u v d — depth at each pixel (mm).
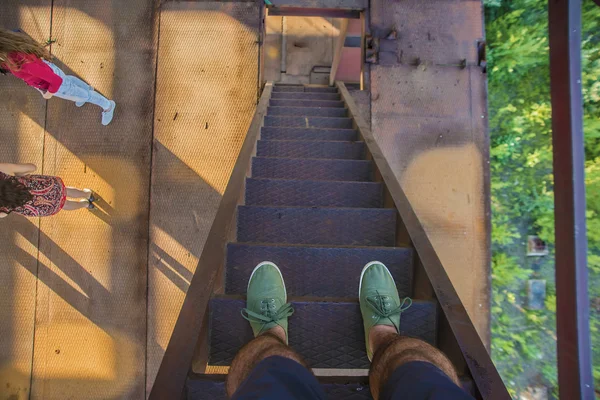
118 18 3719
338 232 2115
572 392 1182
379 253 1847
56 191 2688
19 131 3482
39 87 2756
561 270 1255
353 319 1627
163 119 3586
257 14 3783
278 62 6086
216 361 1553
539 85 5938
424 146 4012
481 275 3834
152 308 3289
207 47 3734
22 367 3195
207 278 1519
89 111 3535
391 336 1384
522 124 5961
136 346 3240
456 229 3887
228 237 1866
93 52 3656
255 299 1558
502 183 5980
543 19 5605
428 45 4168
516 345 5645
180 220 3414
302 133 3232
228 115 3615
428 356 1198
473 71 4145
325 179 2666
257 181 2404
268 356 1201
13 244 3324
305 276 1854
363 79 4117
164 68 3672
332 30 6141
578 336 1181
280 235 2107
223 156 3541
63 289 3299
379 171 2424
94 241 3359
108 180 3455
